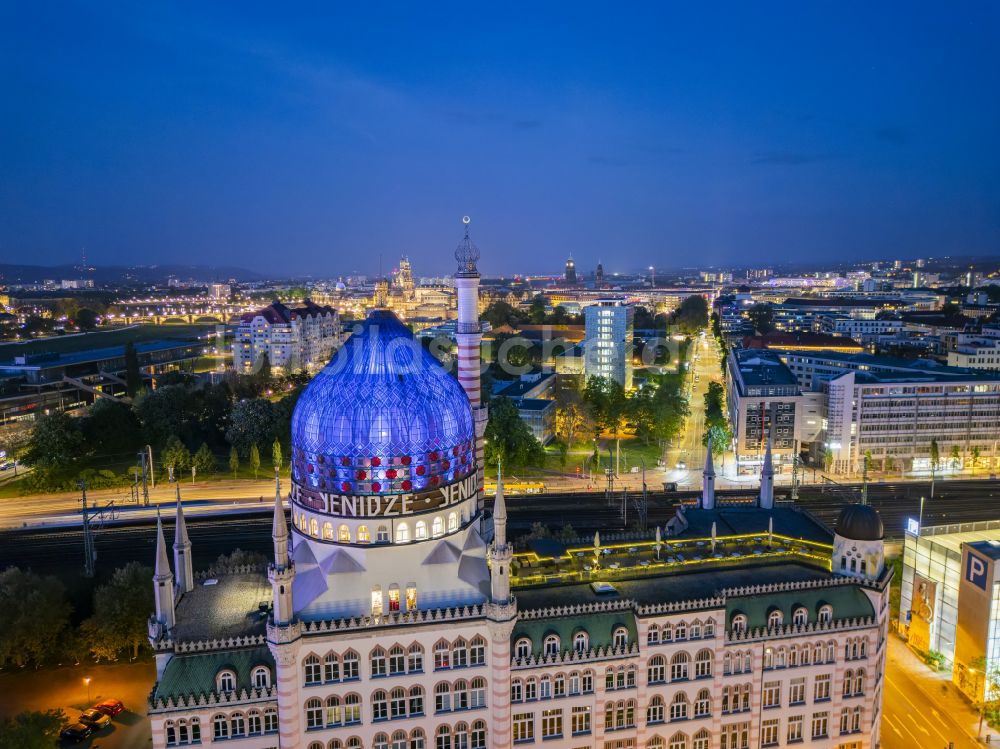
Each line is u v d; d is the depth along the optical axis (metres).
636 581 107.06
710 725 100.38
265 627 94.19
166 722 86.94
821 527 128.00
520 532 185.88
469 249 126.50
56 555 171.00
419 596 95.12
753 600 102.69
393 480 93.75
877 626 103.44
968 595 121.94
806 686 103.06
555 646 95.62
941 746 109.81
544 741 96.50
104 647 125.62
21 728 94.62
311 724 90.69
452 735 94.56
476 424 125.00
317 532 97.00
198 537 183.12
